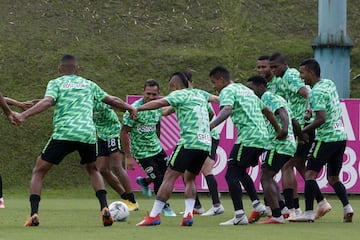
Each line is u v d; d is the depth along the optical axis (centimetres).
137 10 8544
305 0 8838
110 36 8006
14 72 7262
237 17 7700
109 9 8544
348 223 3600
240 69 7331
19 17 8294
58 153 3197
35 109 3167
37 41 7812
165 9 8581
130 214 4112
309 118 3753
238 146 3450
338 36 5922
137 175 5522
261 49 7731
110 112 4234
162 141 5444
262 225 3412
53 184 5956
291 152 3559
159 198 3306
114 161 4328
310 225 3441
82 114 3197
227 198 5644
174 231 3047
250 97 3453
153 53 7612
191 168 3325
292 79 3791
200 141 3266
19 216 3906
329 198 5622
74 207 4672
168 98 3278
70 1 8669
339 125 3656
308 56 7569
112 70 7306
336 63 5922
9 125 6456
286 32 8162
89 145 3209
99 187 3253
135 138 4081
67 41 7856
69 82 3222
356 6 8781
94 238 2733
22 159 6159
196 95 3325
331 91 3622
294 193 3853
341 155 3703
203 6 8656
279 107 3500
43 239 2689
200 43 7900
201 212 4272
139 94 6931
